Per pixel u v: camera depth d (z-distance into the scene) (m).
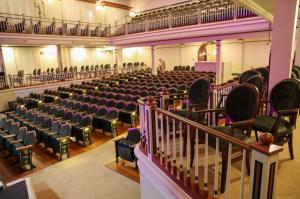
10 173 5.15
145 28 13.54
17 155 5.25
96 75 15.18
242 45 15.42
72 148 6.23
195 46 17.67
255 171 1.63
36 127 6.74
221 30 10.11
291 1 3.60
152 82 10.42
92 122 7.28
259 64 14.97
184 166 2.79
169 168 2.73
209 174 2.62
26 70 13.97
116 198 4.07
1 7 12.52
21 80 12.03
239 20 9.41
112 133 6.74
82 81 13.75
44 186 4.53
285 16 3.68
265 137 1.58
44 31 12.59
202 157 2.98
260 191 1.62
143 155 3.31
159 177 2.83
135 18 15.91
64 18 15.50
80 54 16.70
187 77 10.68
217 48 10.71
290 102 2.75
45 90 11.66
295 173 2.63
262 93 3.81
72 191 4.34
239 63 15.75
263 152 1.54
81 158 5.62
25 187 3.63
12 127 6.67
